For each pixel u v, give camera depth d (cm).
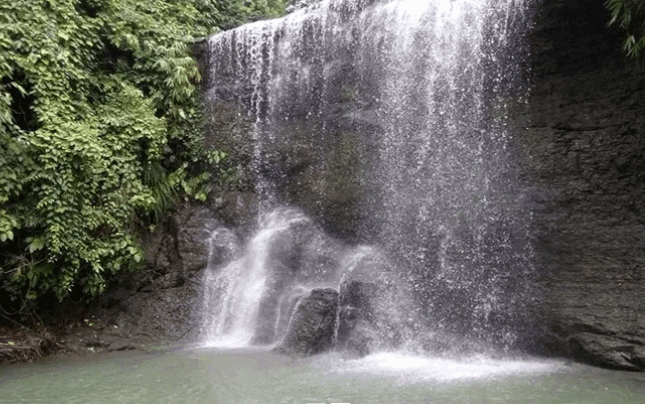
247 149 1012
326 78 1004
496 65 854
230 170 1002
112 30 967
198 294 900
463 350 761
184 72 994
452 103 884
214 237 950
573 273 757
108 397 566
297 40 1028
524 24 827
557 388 585
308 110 1012
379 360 717
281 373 651
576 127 802
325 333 762
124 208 852
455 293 816
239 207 984
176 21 1082
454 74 886
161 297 883
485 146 852
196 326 870
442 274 833
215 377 636
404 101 926
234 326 872
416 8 930
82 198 809
